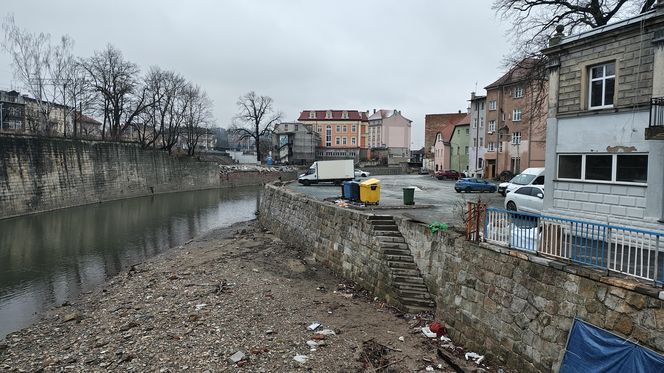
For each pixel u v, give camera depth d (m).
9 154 31.61
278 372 9.08
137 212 37.69
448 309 11.45
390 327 11.68
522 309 9.05
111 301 14.23
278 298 13.98
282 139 89.56
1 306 14.54
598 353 7.33
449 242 11.99
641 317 6.81
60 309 14.00
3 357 10.30
